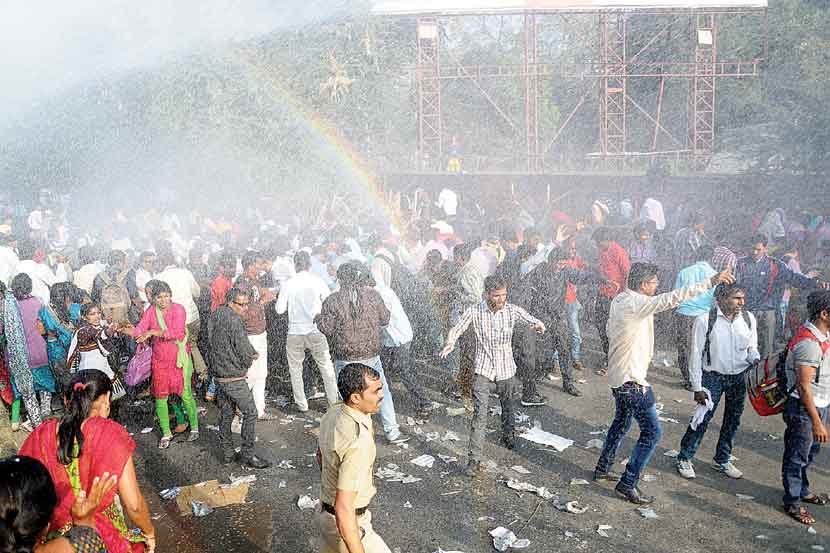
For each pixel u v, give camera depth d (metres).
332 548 3.57
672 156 22.59
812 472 5.60
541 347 8.38
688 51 23.34
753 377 5.12
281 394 7.79
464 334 7.35
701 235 10.08
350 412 3.48
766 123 20.19
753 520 4.91
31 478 2.38
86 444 3.10
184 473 5.91
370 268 8.29
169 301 6.34
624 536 4.73
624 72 22.44
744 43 21.77
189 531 4.94
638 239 9.71
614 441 5.45
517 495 5.35
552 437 6.39
